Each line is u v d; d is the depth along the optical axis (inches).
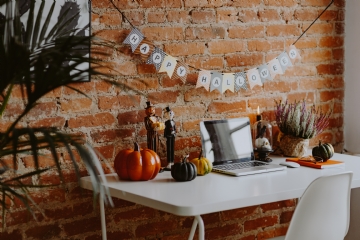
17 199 90.4
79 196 96.6
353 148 129.6
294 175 93.9
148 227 105.5
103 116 97.9
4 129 87.9
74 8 92.2
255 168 98.0
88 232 98.3
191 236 80.9
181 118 107.3
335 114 129.7
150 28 102.3
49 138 55.2
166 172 97.9
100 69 96.6
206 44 109.3
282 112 114.3
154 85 103.4
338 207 82.2
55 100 92.8
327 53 126.9
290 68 121.4
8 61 59.5
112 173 97.3
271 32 117.7
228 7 111.7
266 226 121.5
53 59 59.9
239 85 112.0
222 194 79.4
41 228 93.1
